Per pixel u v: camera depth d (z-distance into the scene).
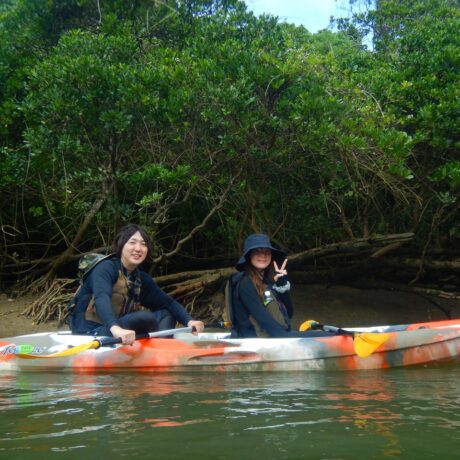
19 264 9.41
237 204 8.32
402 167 6.96
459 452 2.25
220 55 7.56
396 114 7.77
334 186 7.80
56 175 8.35
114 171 7.93
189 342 4.62
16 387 3.87
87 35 8.25
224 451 2.27
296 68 7.30
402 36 9.62
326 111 6.99
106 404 3.19
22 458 2.24
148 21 9.14
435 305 8.65
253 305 4.71
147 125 7.55
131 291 4.83
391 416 2.83
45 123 7.45
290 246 9.52
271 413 2.90
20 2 9.77
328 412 2.92
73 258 8.80
